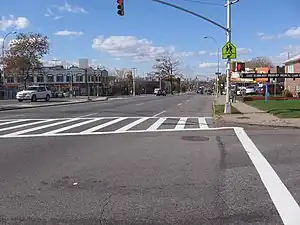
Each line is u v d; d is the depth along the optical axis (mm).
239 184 6785
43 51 64750
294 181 6992
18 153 9883
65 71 105875
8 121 19453
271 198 5953
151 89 126438
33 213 5277
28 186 6648
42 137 13141
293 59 62719
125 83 110625
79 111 27797
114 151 10211
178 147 10906
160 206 5566
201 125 17391
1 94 62938
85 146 11109
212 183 6852
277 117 20000
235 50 22594
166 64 128500
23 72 65812
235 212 5305
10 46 63906
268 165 8383
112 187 6582
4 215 5207
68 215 5199
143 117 22125
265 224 4859
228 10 22281
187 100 52500
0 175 7441
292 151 10172
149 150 10375
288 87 61812
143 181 6992
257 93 65438
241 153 9898
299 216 5152
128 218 5078
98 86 94375
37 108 32406
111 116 22891
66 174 7531
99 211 5355
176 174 7531
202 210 5387
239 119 19188
